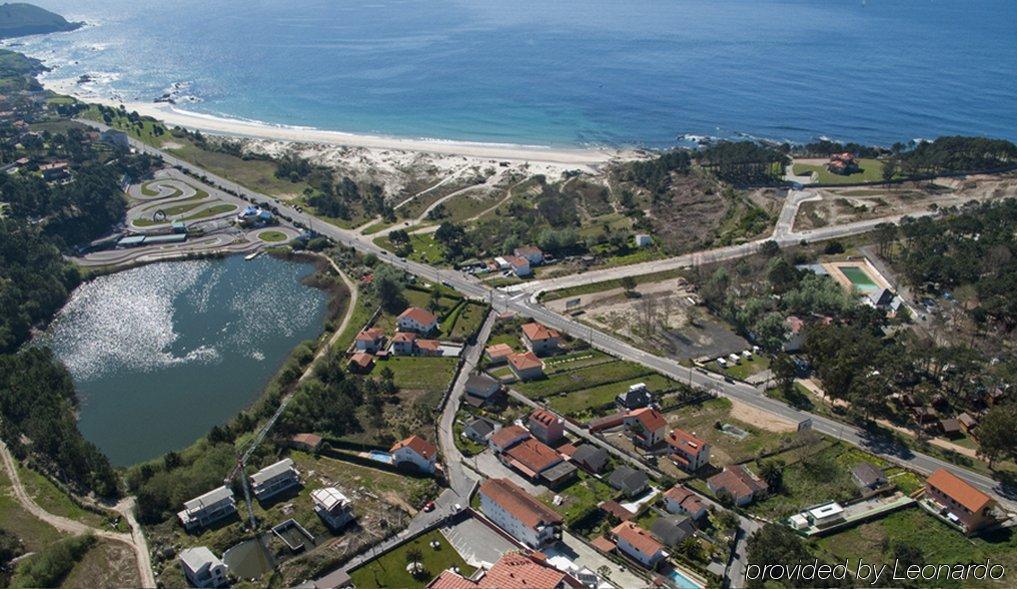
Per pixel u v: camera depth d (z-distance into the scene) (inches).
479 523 5255.9
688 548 4832.7
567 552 4918.8
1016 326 7834.6
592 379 7194.9
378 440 6151.6
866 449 6067.9
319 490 5413.4
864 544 4997.5
